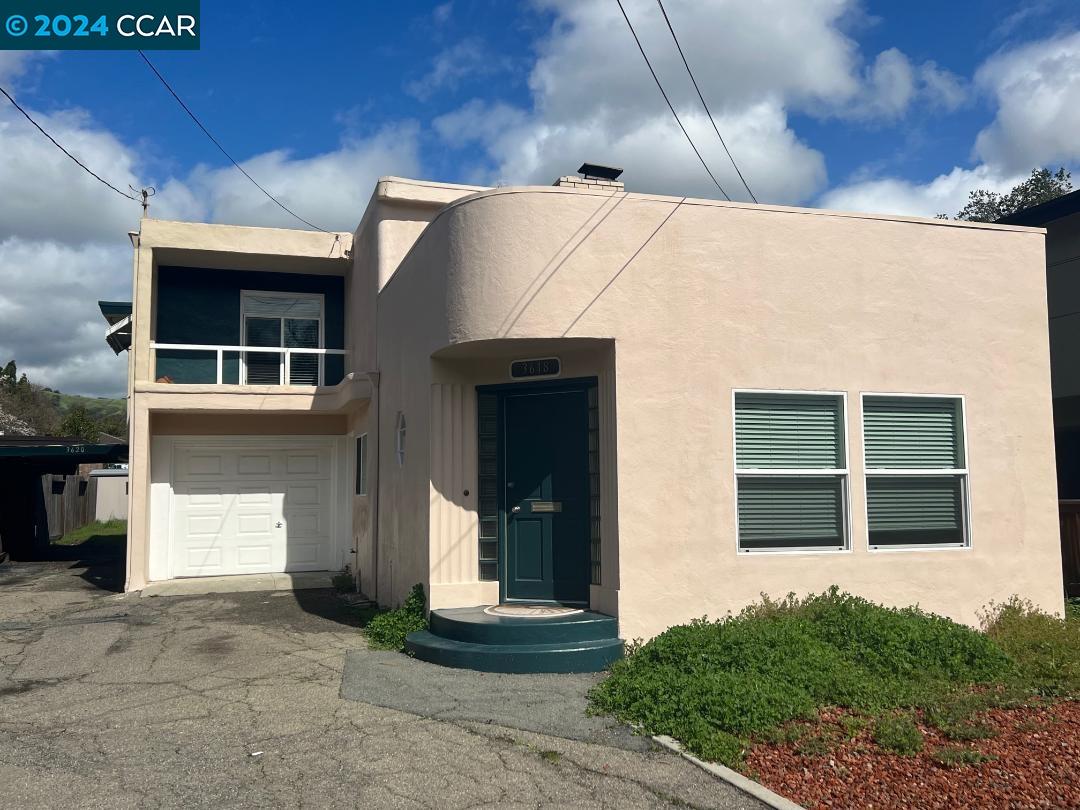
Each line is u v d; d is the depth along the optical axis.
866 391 8.79
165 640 9.17
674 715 6.01
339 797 4.88
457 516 8.73
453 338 8.23
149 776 5.16
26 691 7.12
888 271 8.99
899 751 5.57
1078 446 15.71
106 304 16.47
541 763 5.42
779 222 8.63
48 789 4.96
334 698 6.75
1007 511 9.19
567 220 7.99
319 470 15.31
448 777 5.18
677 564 7.95
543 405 8.74
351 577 13.69
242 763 5.37
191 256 14.59
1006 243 9.52
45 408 55.72
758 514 8.42
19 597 12.62
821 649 7.11
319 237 14.66
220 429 14.88
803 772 5.29
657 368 8.05
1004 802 4.91
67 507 25.78
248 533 14.91
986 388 9.26
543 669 7.38
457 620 7.95
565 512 8.55
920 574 8.77
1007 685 6.91
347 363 15.36
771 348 8.47
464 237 8.27
